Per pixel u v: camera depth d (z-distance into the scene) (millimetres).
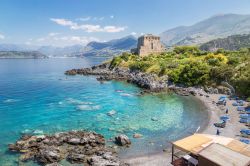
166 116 68938
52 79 156875
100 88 118438
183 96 96688
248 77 90938
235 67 109312
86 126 60125
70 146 46750
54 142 47250
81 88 118812
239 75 98562
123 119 66062
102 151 44188
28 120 64750
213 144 33844
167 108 78062
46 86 125312
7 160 41156
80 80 151000
